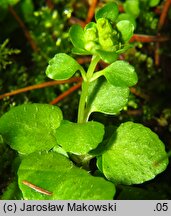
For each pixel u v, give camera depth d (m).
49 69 0.06
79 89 0.09
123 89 0.07
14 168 0.07
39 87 0.09
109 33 0.06
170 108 0.09
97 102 0.07
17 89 0.09
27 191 0.06
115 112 0.07
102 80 0.07
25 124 0.07
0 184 0.07
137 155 0.06
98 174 0.07
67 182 0.06
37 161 0.06
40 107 0.07
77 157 0.07
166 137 0.09
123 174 0.06
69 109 0.09
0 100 0.09
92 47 0.06
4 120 0.06
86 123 0.06
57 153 0.06
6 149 0.07
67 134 0.06
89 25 0.06
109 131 0.07
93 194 0.06
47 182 0.06
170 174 0.08
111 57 0.06
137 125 0.07
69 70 0.06
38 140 0.06
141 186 0.08
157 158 0.06
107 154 0.07
